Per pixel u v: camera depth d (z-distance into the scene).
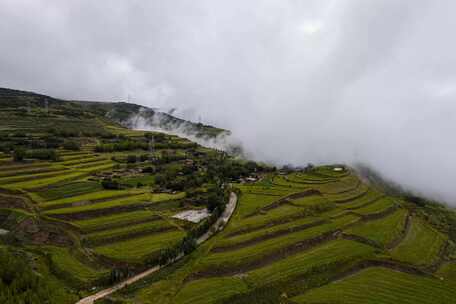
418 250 146.50
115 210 145.75
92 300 88.25
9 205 139.62
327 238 143.25
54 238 119.25
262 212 165.25
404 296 106.00
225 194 191.25
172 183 194.88
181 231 133.62
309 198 196.12
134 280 100.00
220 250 120.50
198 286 97.44
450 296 109.81
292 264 116.44
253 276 105.88
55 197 152.62
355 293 104.44
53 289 87.44
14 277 84.25
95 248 113.88
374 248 139.62
